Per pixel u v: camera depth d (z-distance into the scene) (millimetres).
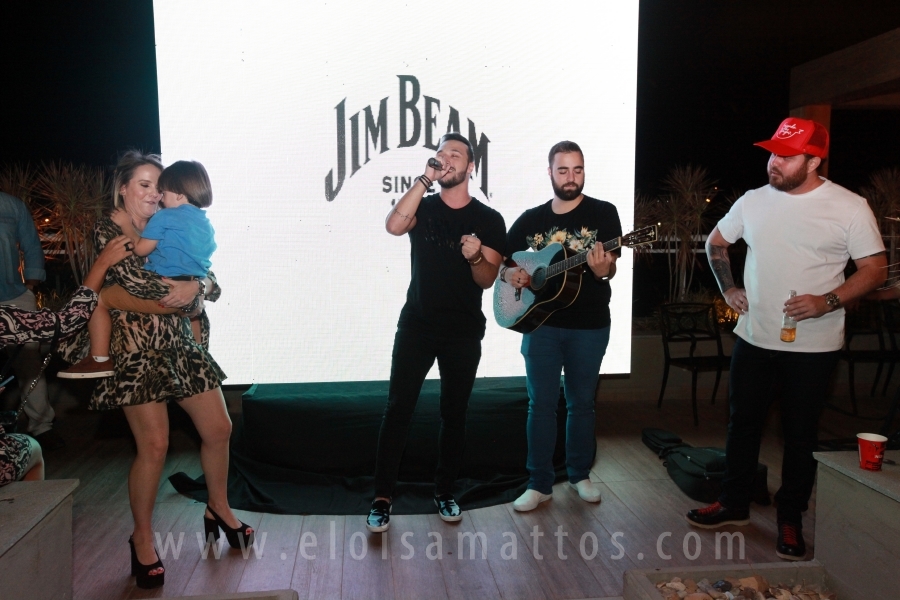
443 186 2748
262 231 3977
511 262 3027
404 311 2840
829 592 2115
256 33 3896
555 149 2959
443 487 2949
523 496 3035
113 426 4309
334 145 3984
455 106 4039
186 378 2334
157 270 2236
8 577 1585
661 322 4711
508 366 4148
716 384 4820
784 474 2611
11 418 2203
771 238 2553
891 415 3275
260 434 3373
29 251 3746
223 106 3902
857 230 2426
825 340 2504
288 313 4020
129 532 2781
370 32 3975
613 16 4074
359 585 2355
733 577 2057
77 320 2037
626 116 4121
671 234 5656
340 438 3346
